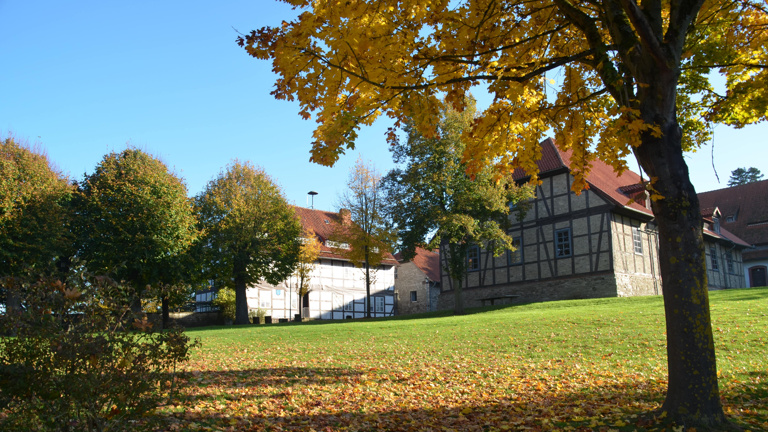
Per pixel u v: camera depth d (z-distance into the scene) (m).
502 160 7.55
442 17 6.52
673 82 5.96
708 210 40.94
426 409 7.96
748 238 47.03
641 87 6.14
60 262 28.98
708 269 38.62
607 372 10.16
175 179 32.31
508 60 7.14
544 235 31.17
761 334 12.19
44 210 26.89
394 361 12.84
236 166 34.88
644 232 31.50
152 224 28.75
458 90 6.91
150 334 5.29
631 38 6.12
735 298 20.17
